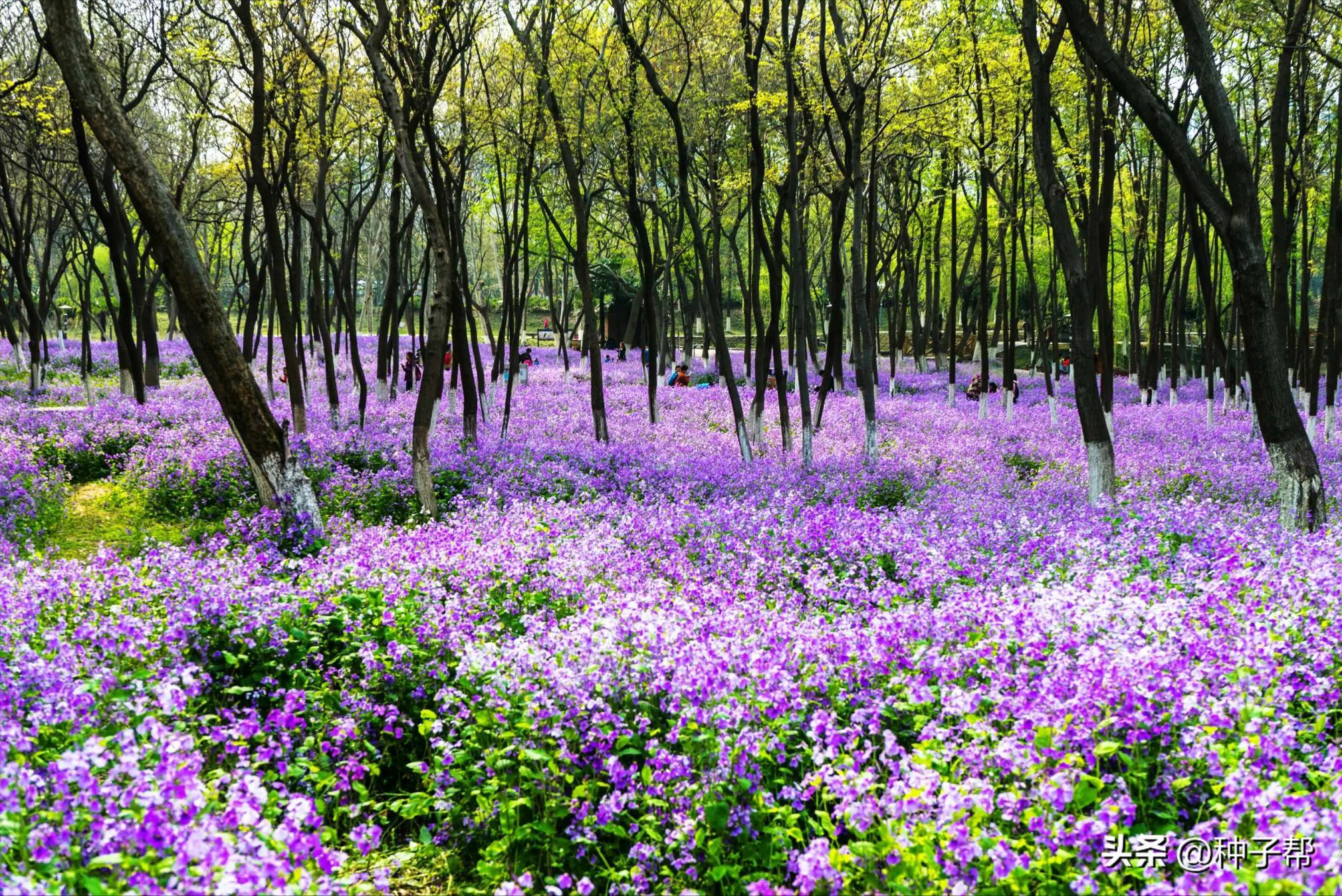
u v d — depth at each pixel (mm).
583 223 20219
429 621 7699
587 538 10773
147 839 4141
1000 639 6781
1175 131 11320
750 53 17094
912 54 18484
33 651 6273
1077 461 18781
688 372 42250
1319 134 22969
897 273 40812
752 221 18688
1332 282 20875
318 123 20281
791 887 4797
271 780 5852
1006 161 25469
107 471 18781
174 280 10812
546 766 5711
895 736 5785
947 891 4316
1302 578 8164
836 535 11211
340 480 15594
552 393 32875
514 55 18781
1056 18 17625
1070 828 4605
